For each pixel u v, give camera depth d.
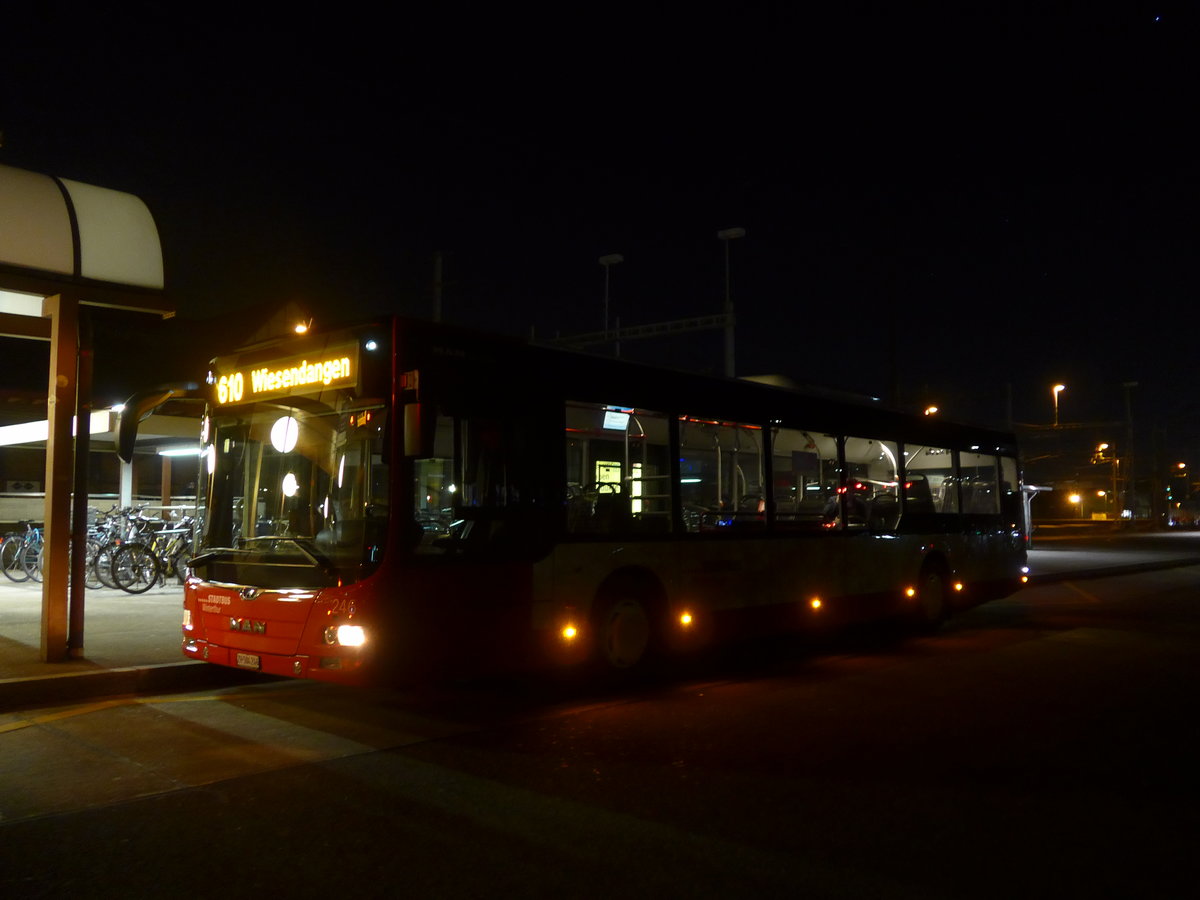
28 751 6.88
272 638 7.68
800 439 11.77
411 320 7.84
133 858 4.86
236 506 8.48
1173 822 5.55
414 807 5.68
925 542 13.73
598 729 7.68
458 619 7.83
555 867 4.78
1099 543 46.94
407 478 7.57
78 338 9.74
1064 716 8.24
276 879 4.60
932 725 7.89
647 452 9.80
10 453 22.97
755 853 5.00
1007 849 5.10
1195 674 10.36
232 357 8.69
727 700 8.86
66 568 9.41
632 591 9.55
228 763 6.60
